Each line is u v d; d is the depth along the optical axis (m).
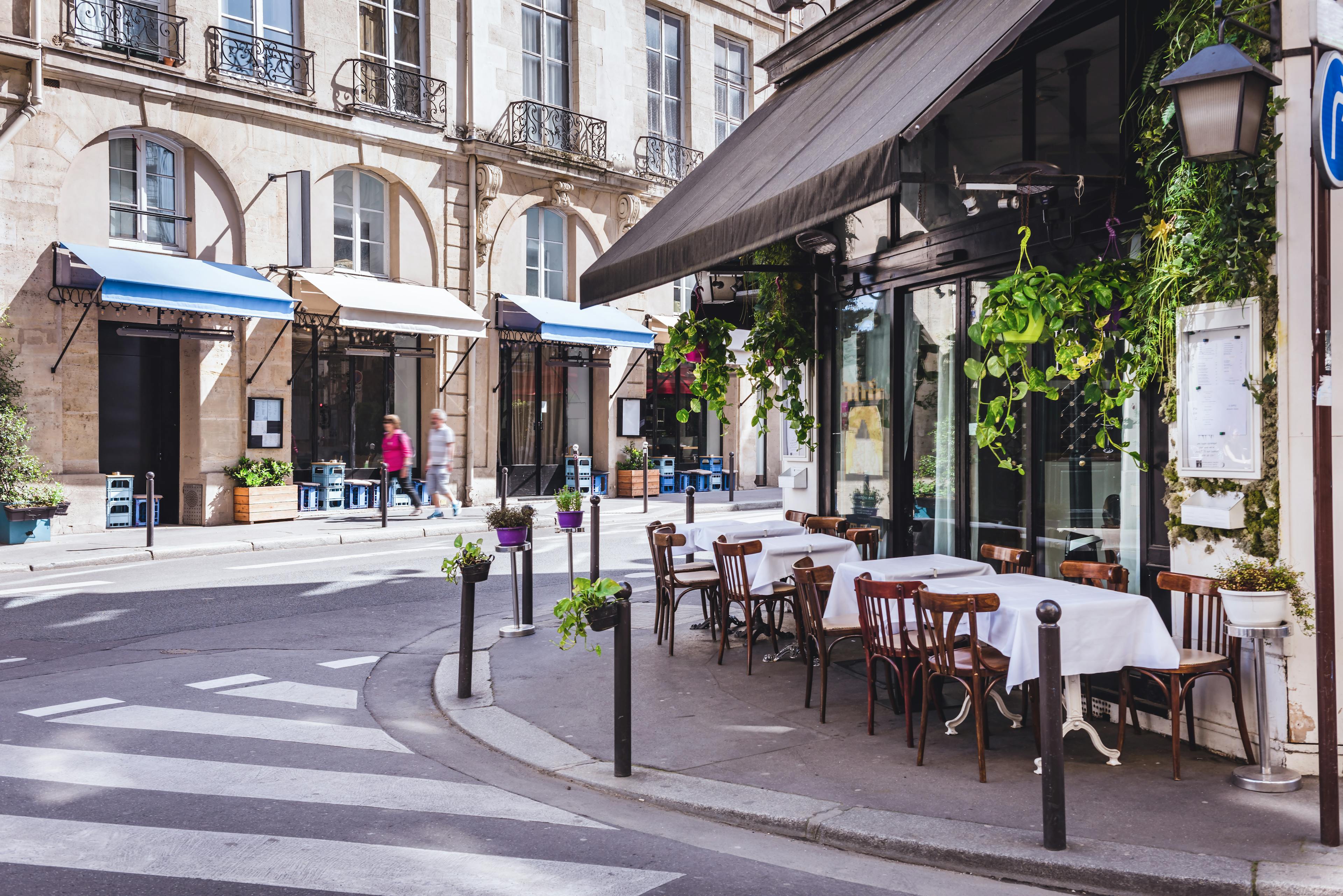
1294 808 4.71
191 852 4.41
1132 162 6.25
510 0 22.44
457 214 21.64
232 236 18.12
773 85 10.49
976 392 7.79
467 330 20.03
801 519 9.84
